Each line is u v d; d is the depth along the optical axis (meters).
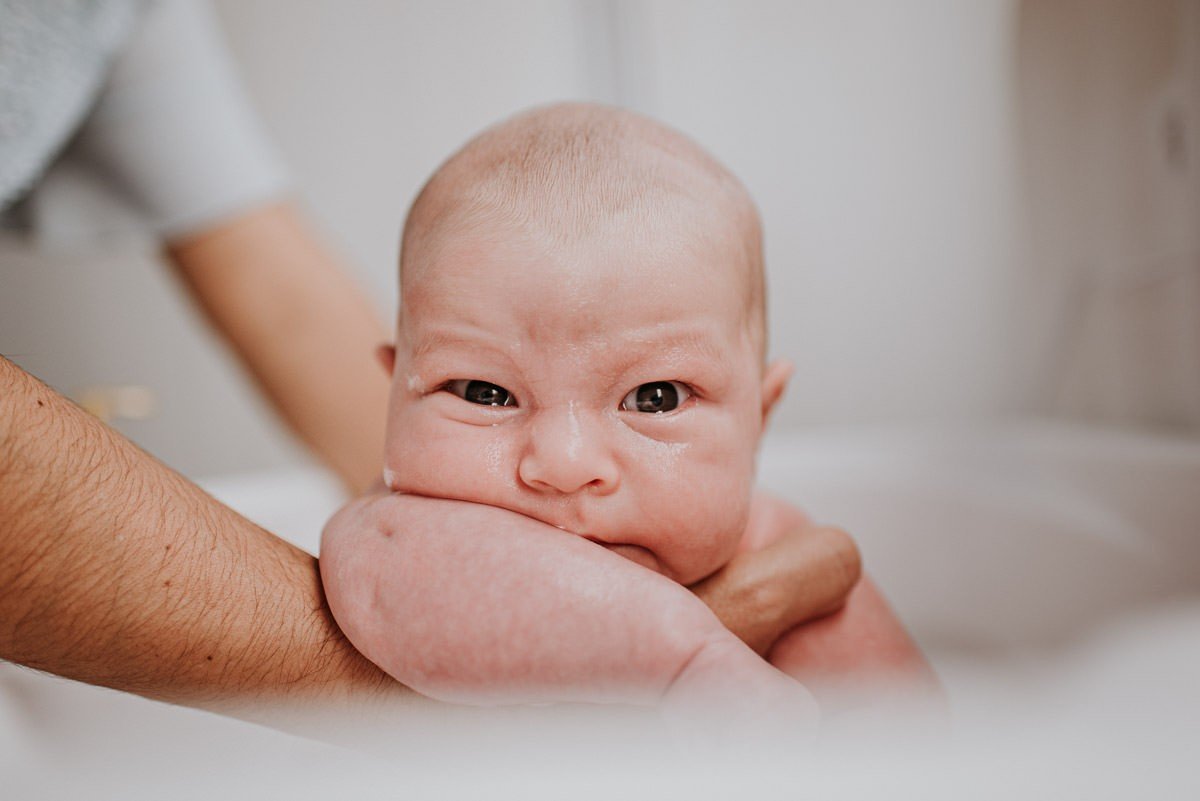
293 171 1.57
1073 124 1.26
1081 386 1.29
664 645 0.35
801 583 0.50
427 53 1.59
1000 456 1.15
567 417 0.43
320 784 0.27
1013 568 1.07
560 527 0.43
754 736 0.32
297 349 0.94
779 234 1.60
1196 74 1.02
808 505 1.26
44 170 0.85
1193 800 0.23
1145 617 0.33
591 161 0.48
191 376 1.56
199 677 0.39
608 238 0.44
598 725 0.36
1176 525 0.92
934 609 1.17
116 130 0.87
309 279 0.96
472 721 0.39
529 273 0.44
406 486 0.45
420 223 0.50
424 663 0.39
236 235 0.94
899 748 0.26
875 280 1.55
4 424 0.36
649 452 0.44
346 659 0.42
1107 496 1.01
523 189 0.47
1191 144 1.04
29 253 1.46
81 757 0.53
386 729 0.41
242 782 0.27
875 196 1.54
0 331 1.35
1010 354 1.43
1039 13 1.30
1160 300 1.12
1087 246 1.25
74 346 1.49
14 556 0.36
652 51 1.59
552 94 1.62
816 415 1.60
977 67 1.42
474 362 0.44
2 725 0.55
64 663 0.38
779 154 1.59
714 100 1.60
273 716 0.41
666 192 0.47
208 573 0.40
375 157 1.59
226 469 1.58
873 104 1.53
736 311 0.49
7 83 0.68
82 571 0.37
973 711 0.35
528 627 0.37
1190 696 0.26
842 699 0.51
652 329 0.44
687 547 0.45
